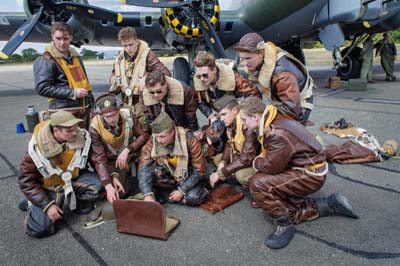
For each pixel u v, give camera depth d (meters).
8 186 3.10
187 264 1.92
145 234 2.20
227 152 2.79
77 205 2.56
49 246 2.15
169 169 2.58
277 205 2.07
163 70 3.31
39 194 2.23
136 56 3.26
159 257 2.00
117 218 2.27
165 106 2.78
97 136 2.52
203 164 2.55
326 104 6.16
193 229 2.29
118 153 2.74
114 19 6.18
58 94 3.03
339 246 2.03
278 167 2.04
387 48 8.78
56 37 2.94
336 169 3.18
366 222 2.27
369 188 2.77
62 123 2.10
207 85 2.92
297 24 7.14
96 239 2.21
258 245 2.08
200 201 2.57
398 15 8.05
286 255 1.97
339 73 9.05
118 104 2.51
